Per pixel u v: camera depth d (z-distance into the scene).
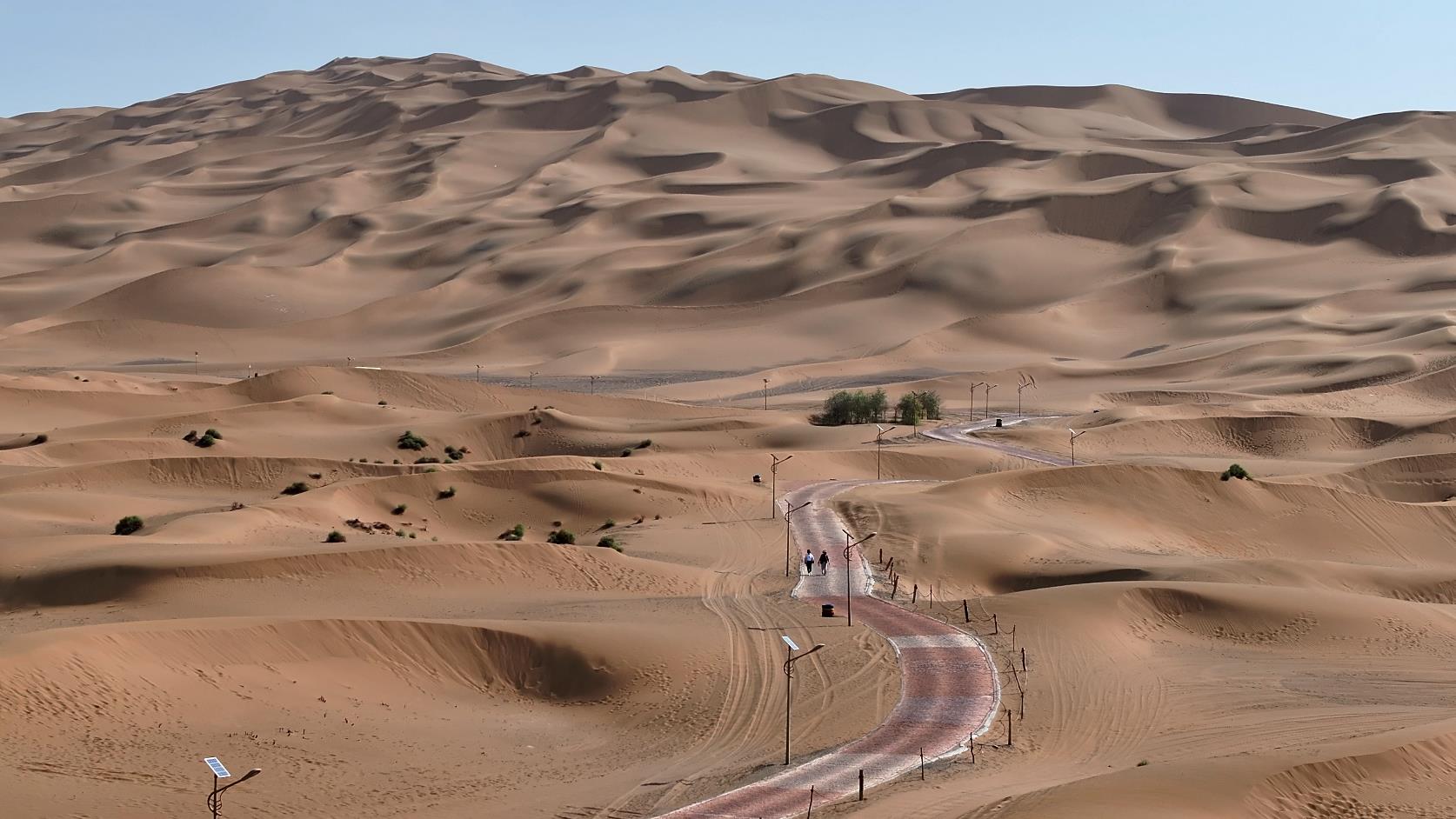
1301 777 85.44
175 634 109.50
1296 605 142.12
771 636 129.75
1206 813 77.81
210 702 102.69
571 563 161.00
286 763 93.31
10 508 193.00
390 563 153.88
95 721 95.56
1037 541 179.75
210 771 90.06
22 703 94.69
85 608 140.38
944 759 95.94
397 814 85.50
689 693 113.69
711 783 91.75
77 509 197.12
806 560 163.38
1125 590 143.25
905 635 130.62
